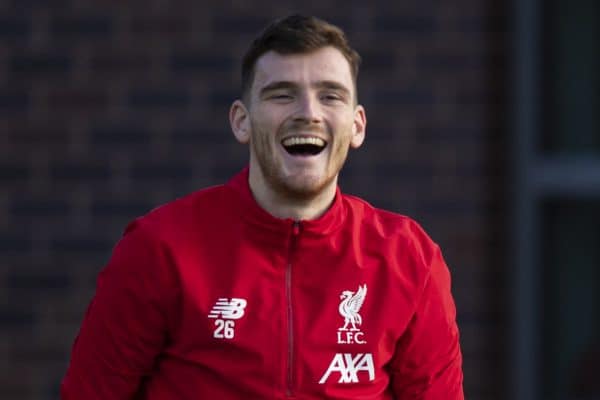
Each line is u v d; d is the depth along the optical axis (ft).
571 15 52.60
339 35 29.71
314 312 29.27
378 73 49.98
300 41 29.01
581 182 51.31
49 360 49.85
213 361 28.73
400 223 31.42
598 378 52.54
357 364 29.09
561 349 52.65
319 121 28.86
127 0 49.98
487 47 50.29
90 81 49.98
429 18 50.16
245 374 28.58
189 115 49.98
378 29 50.03
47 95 49.98
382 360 29.45
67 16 50.03
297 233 29.43
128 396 29.81
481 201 50.29
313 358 28.84
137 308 29.12
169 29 50.08
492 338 50.39
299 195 29.45
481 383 50.34
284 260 29.63
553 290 52.75
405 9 50.11
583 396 52.47
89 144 49.98
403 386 30.71
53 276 49.90
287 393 28.63
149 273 29.04
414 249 30.73
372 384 29.27
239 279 29.22
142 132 50.03
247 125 30.68
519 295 50.08
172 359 29.35
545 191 51.29
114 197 49.96
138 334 29.22
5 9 49.98
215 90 50.03
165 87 49.98
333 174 29.48
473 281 50.29
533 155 50.52
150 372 29.91
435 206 50.11
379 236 30.60
